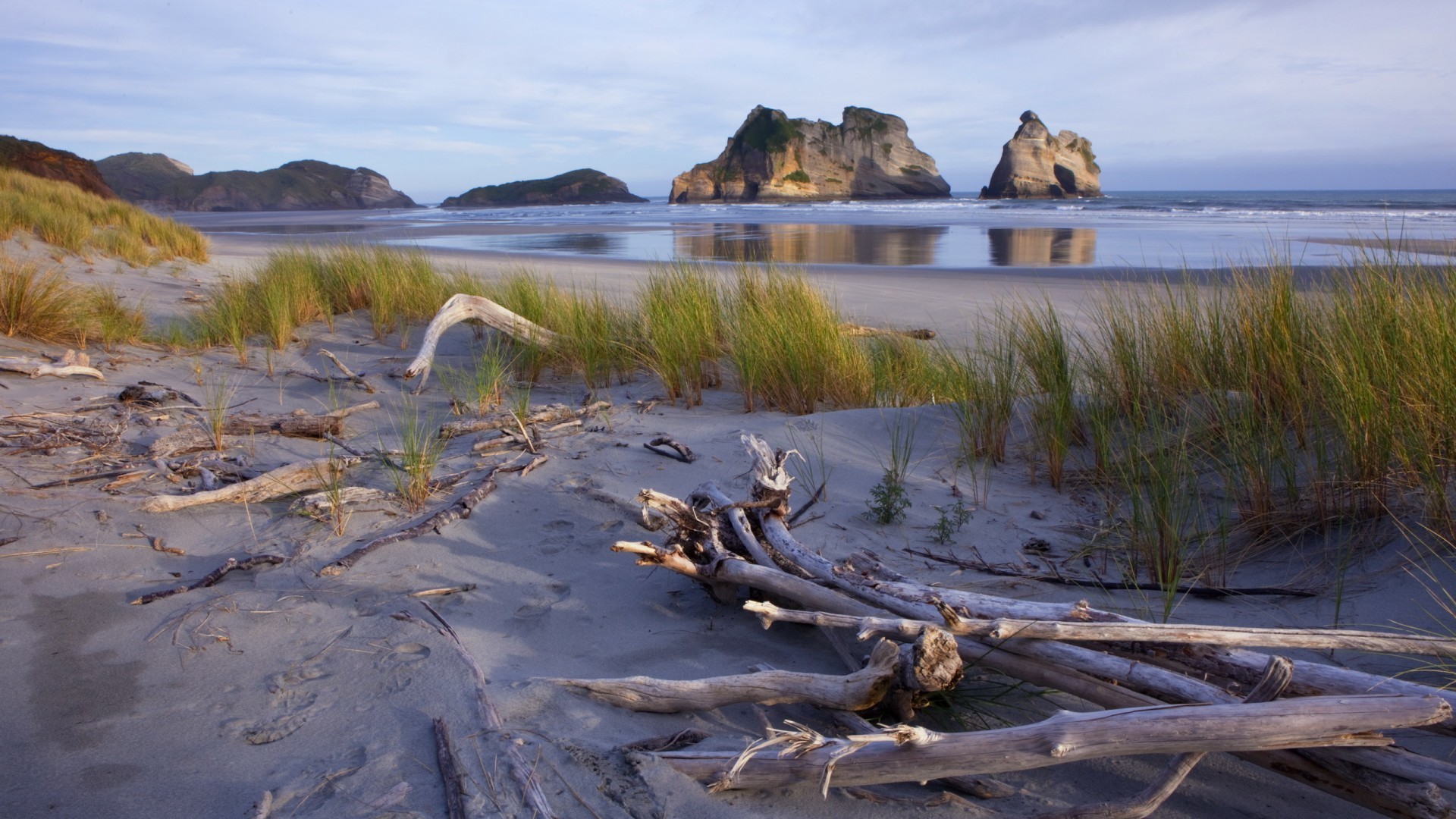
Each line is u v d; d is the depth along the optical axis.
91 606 3.07
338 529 3.76
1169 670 2.28
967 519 4.14
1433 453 3.51
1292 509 3.73
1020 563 3.67
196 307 10.80
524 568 3.55
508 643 2.96
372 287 9.91
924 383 6.82
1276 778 2.29
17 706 2.48
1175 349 5.09
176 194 168.62
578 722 2.47
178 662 2.74
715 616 3.23
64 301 7.65
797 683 2.47
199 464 4.41
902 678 2.36
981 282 15.12
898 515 4.15
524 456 4.86
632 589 3.42
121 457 4.53
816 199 124.56
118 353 7.30
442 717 2.43
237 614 3.05
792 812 2.12
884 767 2.07
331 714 2.47
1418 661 2.68
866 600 2.80
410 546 3.63
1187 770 1.97
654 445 4.96
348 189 194.00
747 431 5.42
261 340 8.59
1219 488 4.17
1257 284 5.20
